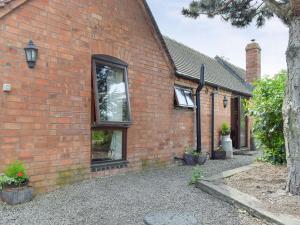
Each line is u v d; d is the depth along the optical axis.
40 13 5.52
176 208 4.91
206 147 11.55
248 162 10.73
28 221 4.14
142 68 8.10
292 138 5.53
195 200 5.35
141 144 8.02
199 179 6.38
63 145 5.86
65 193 5.41
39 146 5.43
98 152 6.86
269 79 9.05
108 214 4.52
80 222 4.19
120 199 5.20
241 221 4.46
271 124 8.74
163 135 8.95
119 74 7.35
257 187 5.94
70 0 6.10
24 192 4.82
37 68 5.43
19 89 5.14
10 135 5.00
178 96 9.59
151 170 8.20
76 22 6.21
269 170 7.65
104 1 6.92
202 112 11.32
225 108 13.27
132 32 7.77
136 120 7.84
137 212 4.66
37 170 5.38
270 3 6.18
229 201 5.21
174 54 11.77
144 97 8.16
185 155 9.70
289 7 5.68
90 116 6.47
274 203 4.99
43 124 5.50
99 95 6.75
